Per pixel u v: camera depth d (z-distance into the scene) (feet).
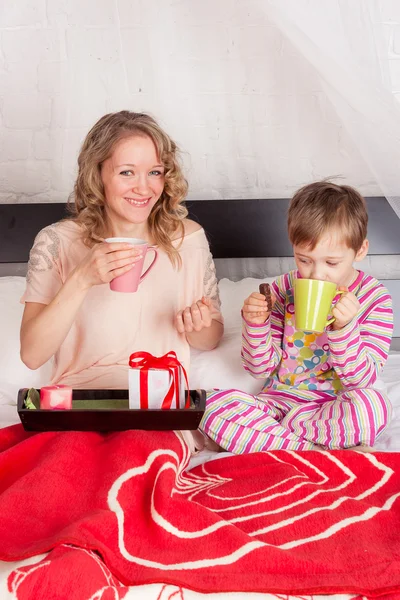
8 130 7.73
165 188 5.76
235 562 3.65
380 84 6.11
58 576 3.29
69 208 6.55
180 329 5.58
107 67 7.56
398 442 5.45
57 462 4.41
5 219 7.63
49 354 5.36
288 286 6.05
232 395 5.58
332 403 5.54
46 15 7.50
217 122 7.70
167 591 3.46
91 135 5.61
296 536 3.98
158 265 5.85
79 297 5.11
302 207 5.37
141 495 4.29
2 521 3.93
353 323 5.24
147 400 4.89
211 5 7.44
